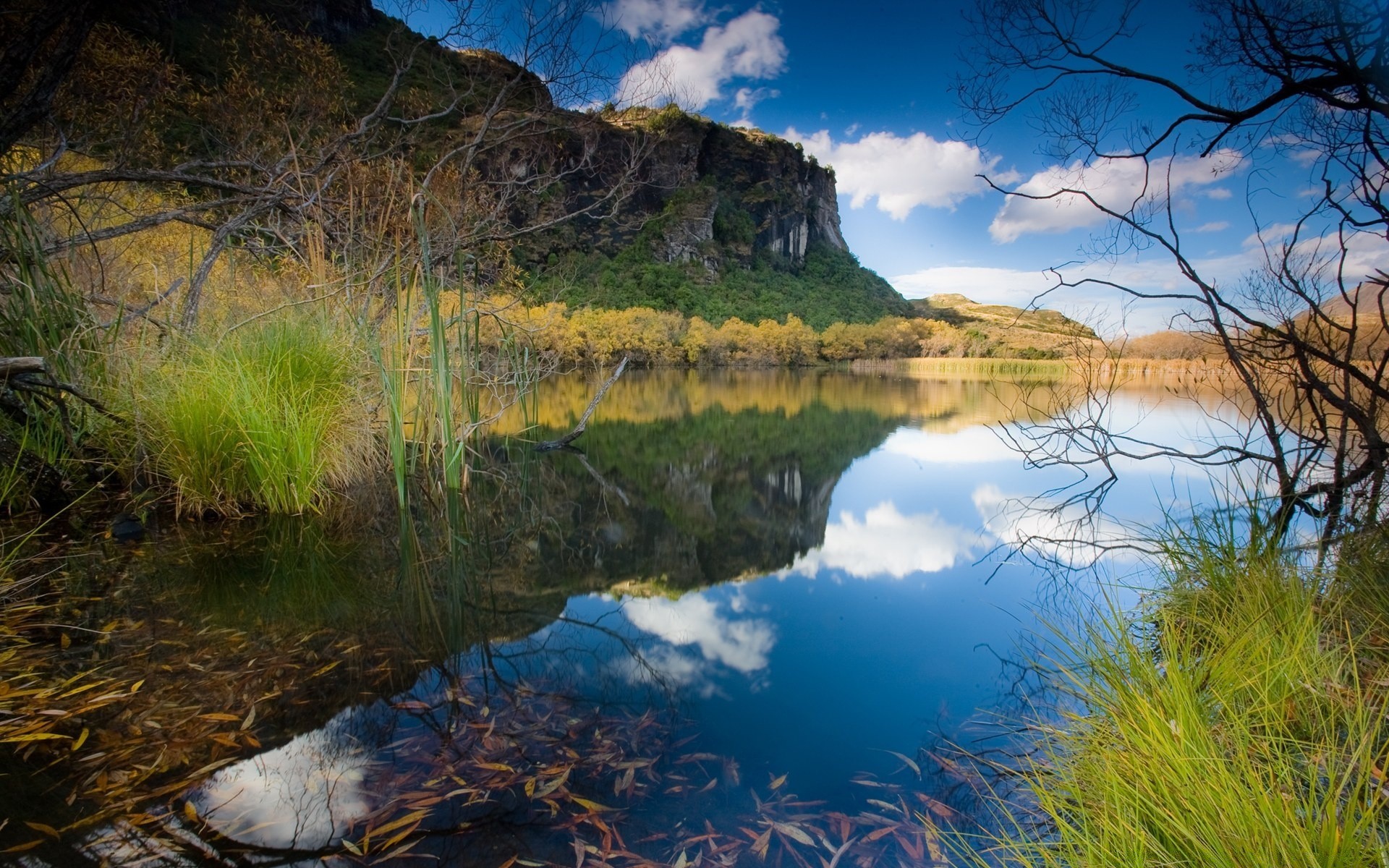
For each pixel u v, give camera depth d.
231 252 4.06
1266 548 2.01
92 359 3.04
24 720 1.34
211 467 2.86
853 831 1.11
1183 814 0.96
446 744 1.34
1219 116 2.14
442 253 4.44
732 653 1.89
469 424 4.16
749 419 9.95
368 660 1.73
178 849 1.00
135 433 2.90
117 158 3.69
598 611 2.25
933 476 5.09
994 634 2.04
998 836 1.11
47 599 2.02
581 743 1.37
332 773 1.22
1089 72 2.36
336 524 3.05
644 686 1.67
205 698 1.47
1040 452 6.05
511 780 1.23
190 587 2.17
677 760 1.32
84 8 2.44
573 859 1.02
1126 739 1.17
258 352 3.18
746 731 1.44
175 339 3.15
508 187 5.23
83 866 0.95
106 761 1.21
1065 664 1.76
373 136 4.60
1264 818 0.88
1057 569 2.69
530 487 4.50
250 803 1.12
